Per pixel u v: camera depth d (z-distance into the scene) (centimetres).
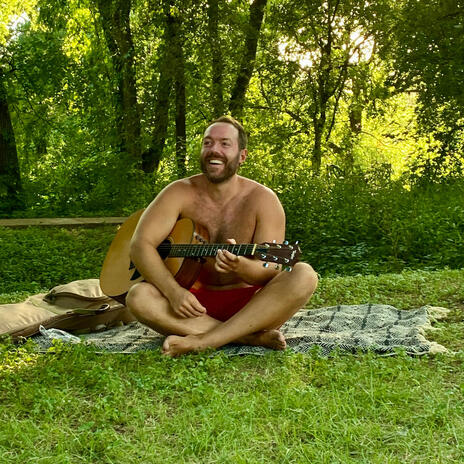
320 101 1988
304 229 1354
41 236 1488
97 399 405
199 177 551
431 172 1684
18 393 424
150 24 1958
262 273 507
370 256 1195
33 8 2323
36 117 2316
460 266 1094
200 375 440
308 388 413
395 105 2134
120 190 1909
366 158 2175
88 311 596
